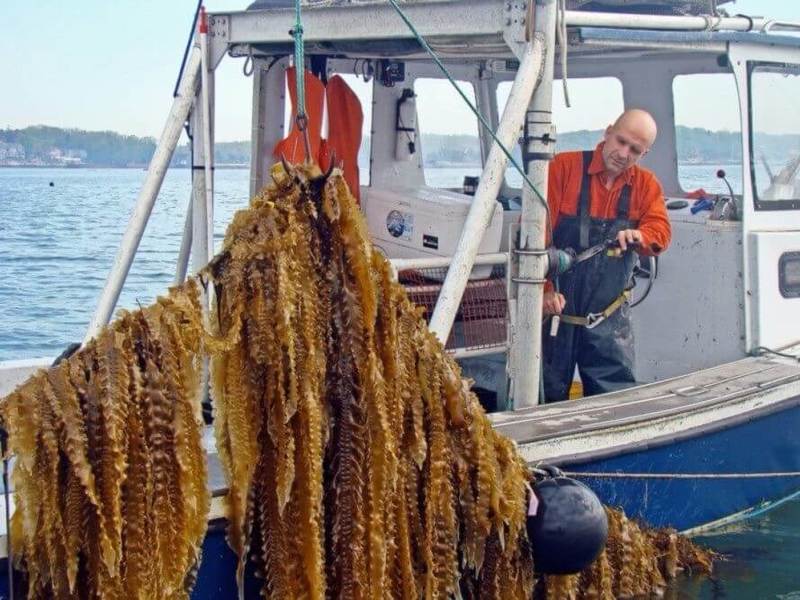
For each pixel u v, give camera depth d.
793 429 5.79
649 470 4.99
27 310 14.12
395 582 3.80
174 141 5.29
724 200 6.22
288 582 3.62
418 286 5.28
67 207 36.06
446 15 4.92
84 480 3.20
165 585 3.36
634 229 5.54
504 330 5.21
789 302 6.23
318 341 3.62
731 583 5.08
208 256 5.41
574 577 4.42
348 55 6.11
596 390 5.79
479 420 4.02
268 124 6.17
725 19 5.64
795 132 6.32
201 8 5.40
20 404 3.23
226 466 3.61
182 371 3.42
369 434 3.68
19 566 3.34
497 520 4.01
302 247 3.63
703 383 5.59
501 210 5.38
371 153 6.63
